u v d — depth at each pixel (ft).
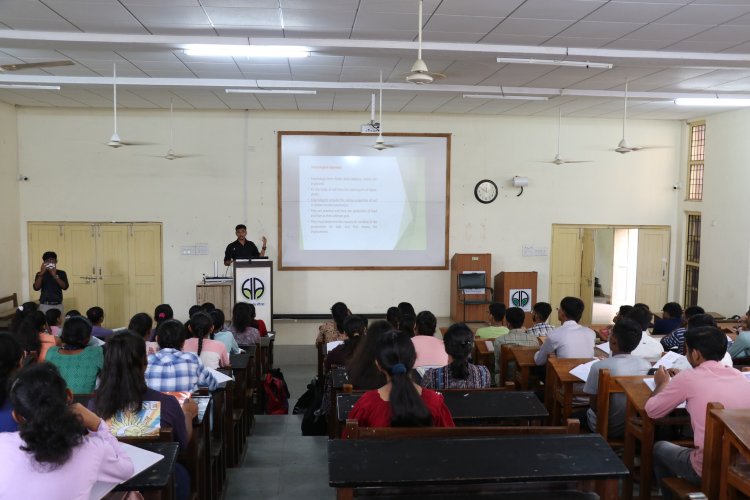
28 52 19.93
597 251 45.01
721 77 22.81
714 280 31.30
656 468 9.43
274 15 15.75
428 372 11.32
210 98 28.48
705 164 32.07
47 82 23.94
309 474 11.94
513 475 5.89
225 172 32.55
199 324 13.14
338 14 15.60
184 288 32.76
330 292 33.53
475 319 32.73
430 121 33.22
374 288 33.71
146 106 31.01
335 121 32.76
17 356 6.59
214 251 32.76
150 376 10.06
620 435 11.53
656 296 35.19
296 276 33.32
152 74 23.56
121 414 7.63
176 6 15.03
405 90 25.63
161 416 7.91
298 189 32.89
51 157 31.71
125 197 32.19
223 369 12.92
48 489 5.29
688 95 26.68
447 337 11.10
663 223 34.71
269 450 13.71
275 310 33.32
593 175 34.12
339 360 14.15
